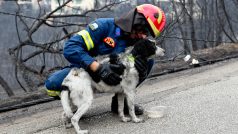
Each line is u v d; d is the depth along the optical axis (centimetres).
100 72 374
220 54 888
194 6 1752
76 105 378
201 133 377
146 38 406
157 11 402
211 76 659
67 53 387
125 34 401
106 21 402
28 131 408
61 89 388
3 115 485
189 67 756
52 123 431
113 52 405
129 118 423
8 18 1446
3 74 1434
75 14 1041
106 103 507
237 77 635
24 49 1191
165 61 799
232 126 393
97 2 1102
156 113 444
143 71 399
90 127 406
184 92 546
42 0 1069
